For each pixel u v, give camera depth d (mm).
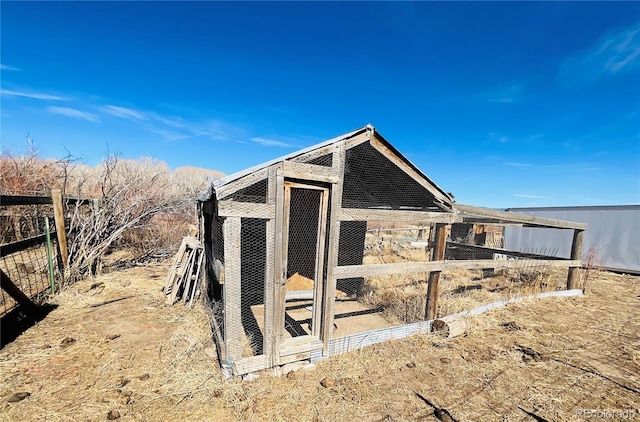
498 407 3033
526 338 4668
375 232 17156
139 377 3156
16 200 4629
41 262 7094
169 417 2631
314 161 3477
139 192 9172
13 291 4129
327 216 3623
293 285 6461
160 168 11578
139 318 4695
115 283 6348
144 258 8922
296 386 3180
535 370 3742
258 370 3295
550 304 6336
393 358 3891
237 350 3172
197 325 4414
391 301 6133
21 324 4273
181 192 10883
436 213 4535
